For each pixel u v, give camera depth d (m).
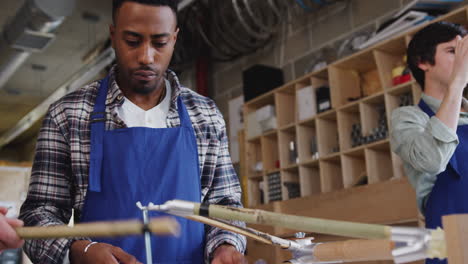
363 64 4.12
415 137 1.64
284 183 4.43
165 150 1.33
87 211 1.29
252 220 0.75
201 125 1.45
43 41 5.58
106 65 6.32
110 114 1.35
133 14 1.26
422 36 1.83
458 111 1.58
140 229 0.58
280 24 5.16
